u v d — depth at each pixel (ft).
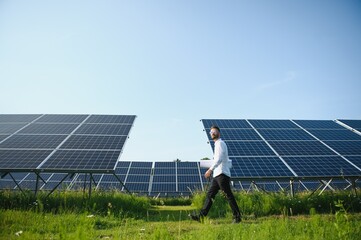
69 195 31.76
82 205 28.04
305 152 45.03
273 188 57.41
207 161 31.01
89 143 42.34
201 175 77.05
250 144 48.19
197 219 21.91
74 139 43.96
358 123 61.11
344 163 40.50
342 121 62.08
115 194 34.58
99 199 29.55
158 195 65.31
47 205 27.40
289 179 36.83
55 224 17.78
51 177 63.98
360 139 51.13
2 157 36.32
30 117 54.95
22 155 37.19
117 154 38.29
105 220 21.74
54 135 45.60
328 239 12.16
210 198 22.31
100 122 52.80
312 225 16.24
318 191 41.24
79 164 34.99
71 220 18.78
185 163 87.71
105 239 14.66
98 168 34.14
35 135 45.34
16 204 27.40
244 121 59.67
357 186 52.16
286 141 49.93
